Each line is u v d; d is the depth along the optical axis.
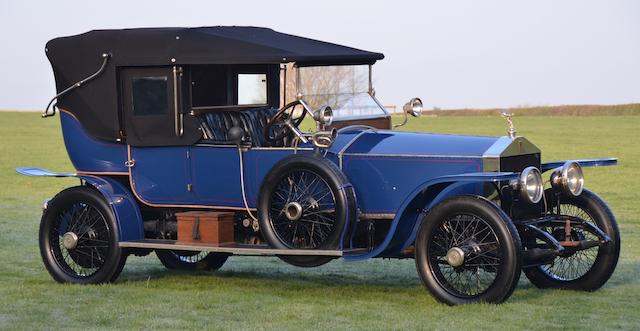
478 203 7.33
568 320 7.06
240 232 8.69
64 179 23.50
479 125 49.62
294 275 9.53
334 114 8.60
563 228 8.38
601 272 8.26
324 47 8.84
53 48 9.02
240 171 8.41
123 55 8.67
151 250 9.10
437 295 7.55
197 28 8.81
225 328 6.82
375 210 8.11
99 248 8.85
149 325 6.97
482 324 6.84
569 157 29.09
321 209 7.96
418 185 7.91
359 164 8.12
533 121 53.56
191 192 8.66
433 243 7.60
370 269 9.94
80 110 8.96
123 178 9.08
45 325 6.99
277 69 9.64
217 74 8.98
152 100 8.66
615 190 20.30
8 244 11.89
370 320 7.08
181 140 8.58
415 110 9.12
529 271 8.58
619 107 65.38
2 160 28.56
